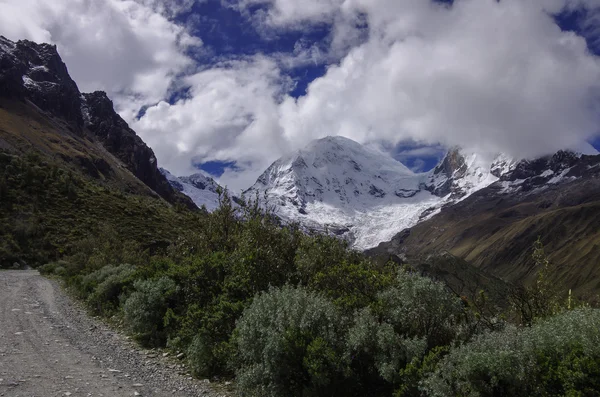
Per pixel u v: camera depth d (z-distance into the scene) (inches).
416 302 355.9
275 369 327.3
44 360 405.4
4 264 1673.2
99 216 2199.8
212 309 504.4
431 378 272.5
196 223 890.7
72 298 917.8
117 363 428.5
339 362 319.3
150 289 595.8
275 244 597.9
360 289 453.7
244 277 544.7
